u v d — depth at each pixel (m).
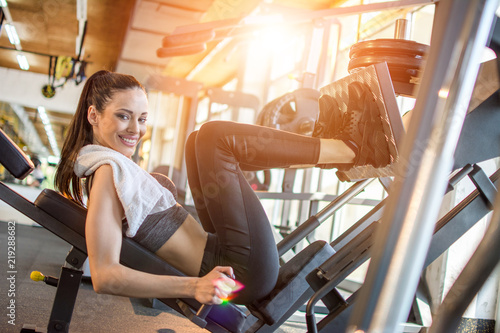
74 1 6.62
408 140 0.42
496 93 1.72
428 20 4.20
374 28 5.00
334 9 1.82
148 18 6.93
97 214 1.16
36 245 5.18
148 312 2.71
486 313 2.41
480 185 1.76
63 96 9.29
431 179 0.41
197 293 1.10
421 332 2.81
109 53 9.18
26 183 8.79
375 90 1.48
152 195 1.28
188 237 1.40
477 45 0.41
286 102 3.85
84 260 1.33
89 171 1.26
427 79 0.42
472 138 1.74
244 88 7.39
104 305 2.73
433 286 3.01
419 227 0.41
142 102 1.41
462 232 1.76
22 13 7.43
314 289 1.60
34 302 2.45
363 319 0.40
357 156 1.47
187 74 10.07
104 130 1.38
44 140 14.73
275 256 1.41
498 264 0.52
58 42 8.85
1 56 10.00
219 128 1.34
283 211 5.70
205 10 6.43
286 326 2.75
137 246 1.31
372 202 3.36
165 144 6.61
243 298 1.43
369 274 0.41
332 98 1.63
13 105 10.23
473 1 0.41
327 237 5.26
